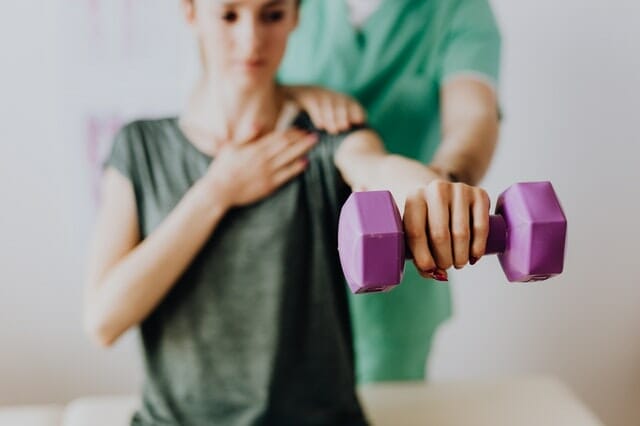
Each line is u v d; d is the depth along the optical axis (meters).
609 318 1.30
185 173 1.18
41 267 1.23
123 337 1.24
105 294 1.18
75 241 1.22
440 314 1.26
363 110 1.19
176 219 1.17
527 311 1.28
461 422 1.16
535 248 0.55
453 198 0.57
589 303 1.29
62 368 1.26
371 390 1.24
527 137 1.22
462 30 1.19
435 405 1.20
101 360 1.25
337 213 1.18
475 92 1.19
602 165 1.25
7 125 1.19
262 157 1.17
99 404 1.20
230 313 1.19
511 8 1.19
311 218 1.18
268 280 1.18
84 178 1.20
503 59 1.20
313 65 1.18
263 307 1.18
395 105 1.19
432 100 1.19
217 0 1.14
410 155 1.20
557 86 1.22
